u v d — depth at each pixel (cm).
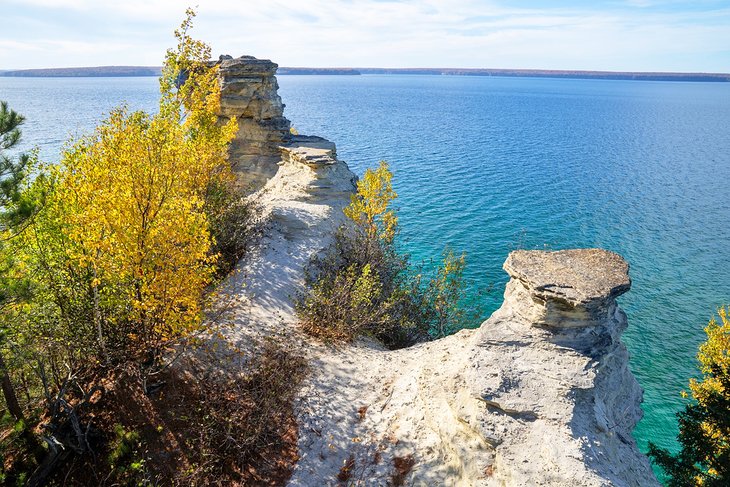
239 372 2019
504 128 17388
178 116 2894
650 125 19650
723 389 2131
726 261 5528
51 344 1762
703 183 9131
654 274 5172
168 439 1711
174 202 1725
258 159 4262
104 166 1734
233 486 1596
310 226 3256
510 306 1661
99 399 1838
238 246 2969
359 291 2470
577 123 19938
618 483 1283
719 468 1794
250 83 4097
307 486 1603
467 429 1502
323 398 1933
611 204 7575
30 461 1596
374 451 1680
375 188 3053
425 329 2981
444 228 6144
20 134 1557
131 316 1756
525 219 6688
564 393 1438
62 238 1778
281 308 2522
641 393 1817
